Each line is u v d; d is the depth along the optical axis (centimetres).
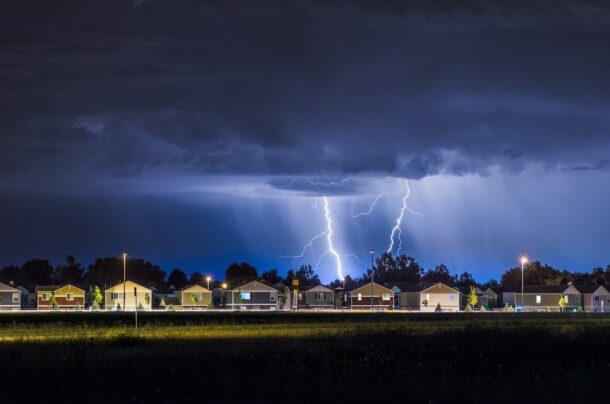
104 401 2748
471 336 4234
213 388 2981
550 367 3412
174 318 9544
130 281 16088
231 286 17150
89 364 3394
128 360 3522
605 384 2934
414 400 2739
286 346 4528
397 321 8312
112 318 9694
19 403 2708
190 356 3694
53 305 16088
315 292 16825
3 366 3369
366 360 3494
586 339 4053
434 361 3550
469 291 17425
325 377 3045
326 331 6194
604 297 16488
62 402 2734
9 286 16650
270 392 2888
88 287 17362
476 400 2700
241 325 7519
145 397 2889
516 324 7025
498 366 3388
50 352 4509
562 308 15475
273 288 16375
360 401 2753
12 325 7650
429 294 16250
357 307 16462
